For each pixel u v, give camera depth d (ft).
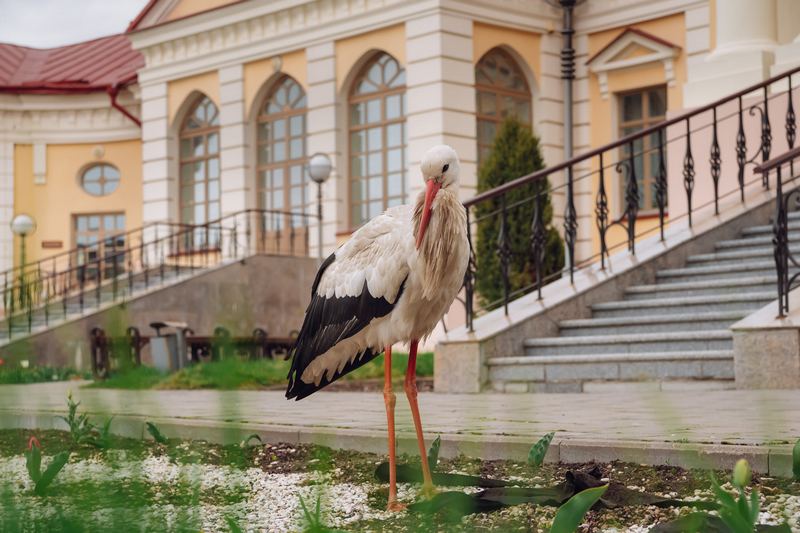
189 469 15.52
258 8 80.07
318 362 15.93
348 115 76.54
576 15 75.97
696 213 41.09
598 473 15.06
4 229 102.06
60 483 15.16
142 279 78.18
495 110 72.69
